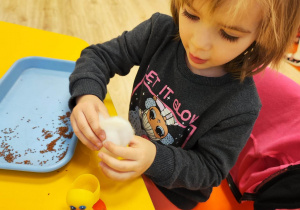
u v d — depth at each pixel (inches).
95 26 84.9
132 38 30.6
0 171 19.3
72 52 32.1
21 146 21.2
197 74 25.4
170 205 30.0
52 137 22.3
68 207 18.1
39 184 19.1
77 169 20.5
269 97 28.1
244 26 16.9
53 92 26.6
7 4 84.6
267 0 16.1
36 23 80.3
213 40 18.3
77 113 21.9
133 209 19.1
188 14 18.5
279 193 26.3
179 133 27.5
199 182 23.2
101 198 19.1
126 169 19.3
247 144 30.4
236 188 31.9
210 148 24.1
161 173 21.2
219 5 16.1
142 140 21.2
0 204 17.6
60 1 92.5
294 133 25.8
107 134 19.4
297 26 19.0
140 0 102.7
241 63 23.4
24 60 27.8
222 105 24.2
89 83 25.4
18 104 24.6
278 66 22.1
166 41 28.6
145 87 29.8
